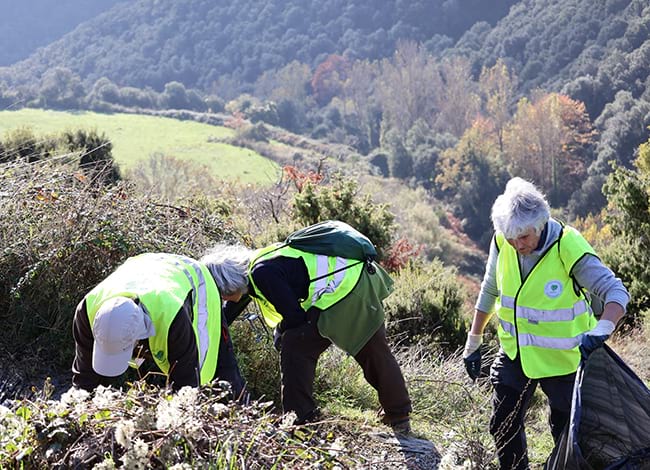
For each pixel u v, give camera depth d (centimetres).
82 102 6575
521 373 398
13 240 504
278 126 8619
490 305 420
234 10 13012
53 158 604
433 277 917
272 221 1078
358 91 9462
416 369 629
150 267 359
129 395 299
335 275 427
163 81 12681
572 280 379
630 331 1154
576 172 6212
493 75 8462
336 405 510
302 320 409
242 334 525
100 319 318
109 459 257
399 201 4219
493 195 6194
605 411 364
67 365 487
